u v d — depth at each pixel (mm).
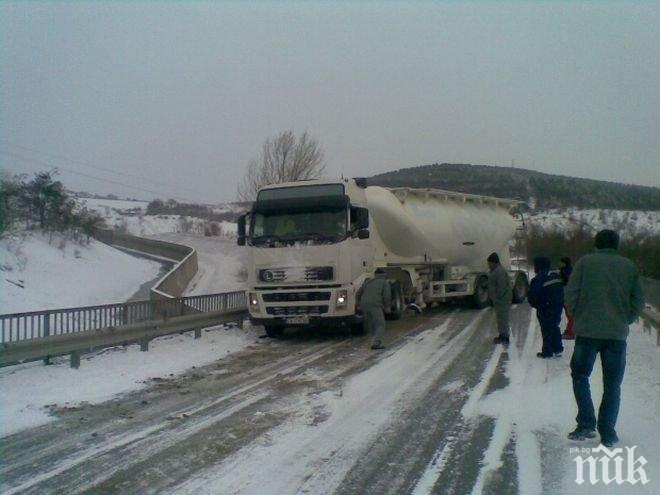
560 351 11961
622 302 6457
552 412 7848
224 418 8078
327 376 10578
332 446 6840
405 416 7969
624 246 27219
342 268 14391
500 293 13594
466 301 22391
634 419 7367
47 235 33219
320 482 5809
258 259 14805
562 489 5496
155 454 6719
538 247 33312
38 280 24547
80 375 10641
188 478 5984
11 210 31188
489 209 23531
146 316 13570
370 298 13461
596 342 6508
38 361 11484
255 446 6898
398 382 9969
